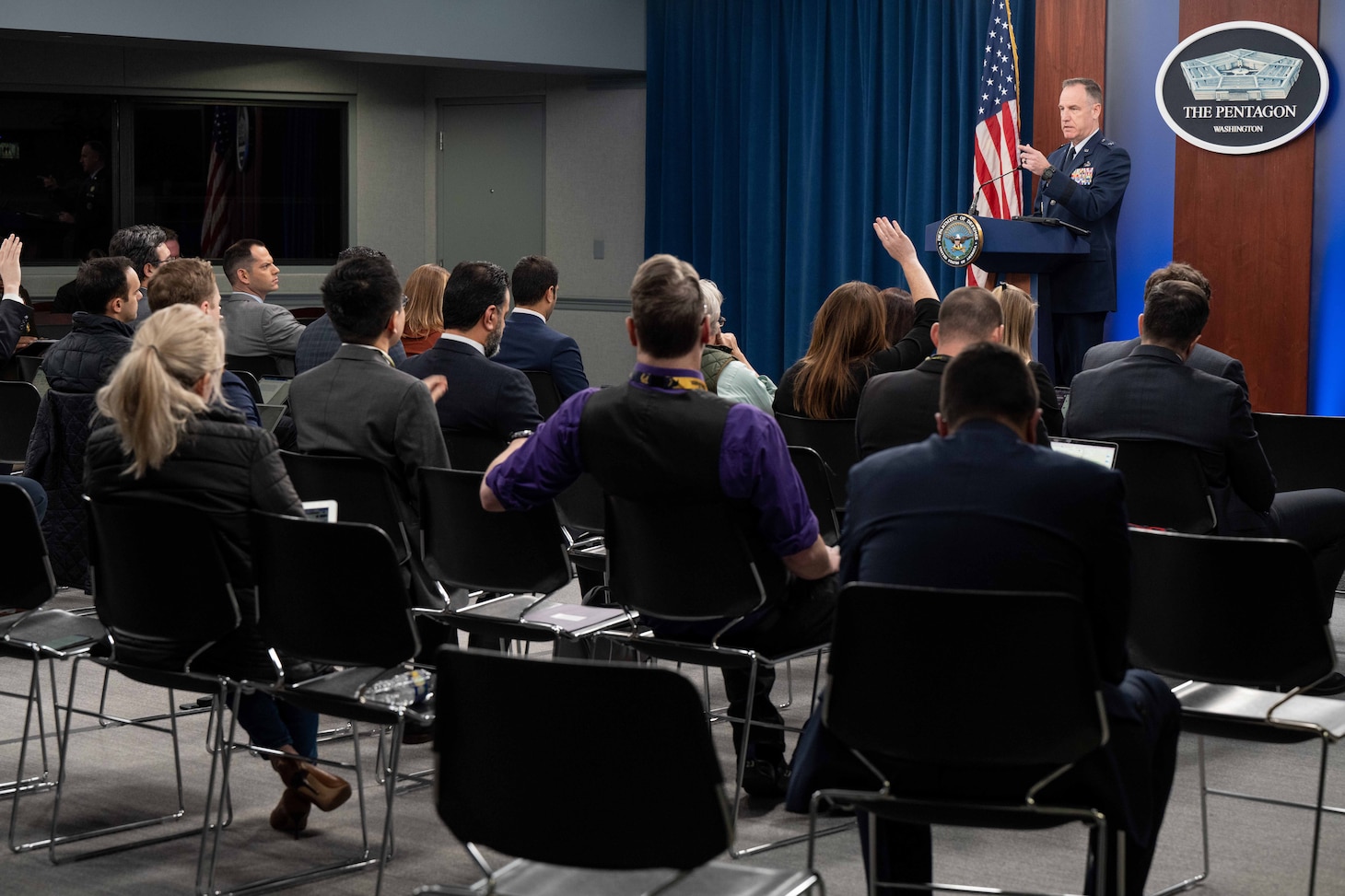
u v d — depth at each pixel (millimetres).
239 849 3258
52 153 10266
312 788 3305
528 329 4781
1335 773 3797
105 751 3973
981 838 3328
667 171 10328
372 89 11273
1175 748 2559
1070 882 3061
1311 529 4336
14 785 3670
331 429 3543
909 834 2578
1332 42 7250
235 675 3076
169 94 10492
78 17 8398
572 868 2074
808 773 2396
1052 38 8039
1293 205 7340
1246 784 3709
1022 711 2176
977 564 2258
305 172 11094
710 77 10047
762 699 3566
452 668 1952
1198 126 7531
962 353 2393
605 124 10812
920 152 9102
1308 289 7352
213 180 10750
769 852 3209
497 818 1982
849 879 3055
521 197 11273
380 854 3223
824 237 9656
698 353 2967
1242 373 4289
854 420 4348
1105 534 2244
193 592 2959
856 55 9414
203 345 3062
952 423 2387
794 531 2941
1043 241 6531
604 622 3322
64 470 4230
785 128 9789
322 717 4402
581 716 1893
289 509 3076
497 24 9750
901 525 2316
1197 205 7605
